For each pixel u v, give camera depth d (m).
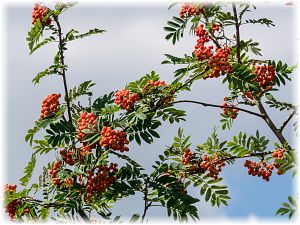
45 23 2.94
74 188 2.88
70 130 2.88
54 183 2.93
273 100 3.05
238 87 2.91
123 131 2.81
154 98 2.92
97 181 2.87
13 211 2.95
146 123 2.84
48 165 2.97
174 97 2.96
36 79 2.89
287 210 2.61
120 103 2.86
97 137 2.81
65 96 2.94
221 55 2.91
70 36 2.95
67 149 2.95
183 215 2.79
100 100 2.99
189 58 2.93
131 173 2.87
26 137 2.94
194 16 3.03
